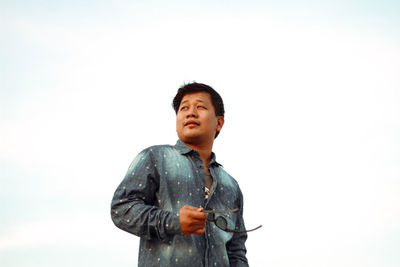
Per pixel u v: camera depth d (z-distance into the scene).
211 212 3.04
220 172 3.73
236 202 3.78
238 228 3.78
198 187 3.45
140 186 3.32
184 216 3.03
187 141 3.65
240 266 3.68
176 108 3.86
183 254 3.19
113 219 3.27
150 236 3.15
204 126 3.64
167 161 3.46
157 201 3.37
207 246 3.30
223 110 3.86
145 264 3.22
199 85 3.79
